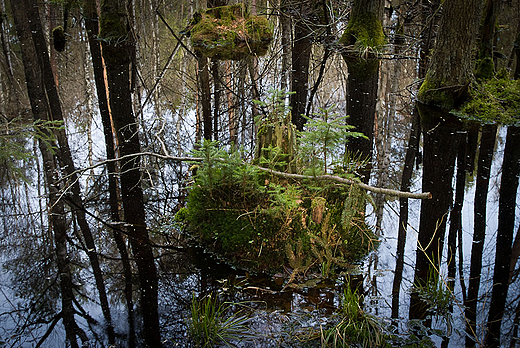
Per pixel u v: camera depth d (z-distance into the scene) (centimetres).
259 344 263
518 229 404
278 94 443
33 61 580
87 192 518
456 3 614
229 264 374
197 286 338
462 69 642
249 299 317
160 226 445
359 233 391
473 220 427
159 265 371
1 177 561
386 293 320
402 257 379
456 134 555
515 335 266
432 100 661
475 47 713
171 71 1150
